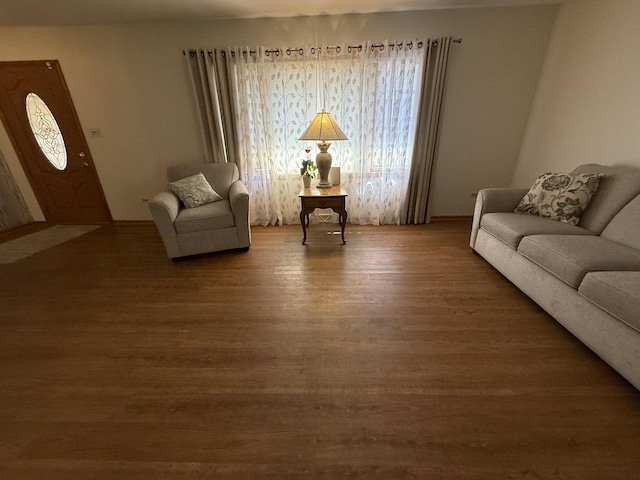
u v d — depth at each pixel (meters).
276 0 2.56
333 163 3.45
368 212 3.62
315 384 1.46
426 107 3.16
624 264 1.58
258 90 3.16
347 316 1.96
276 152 3.43
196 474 1.10
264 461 1.13
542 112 3.06
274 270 2.60
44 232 3.64
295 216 3.73
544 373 1.48
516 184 3.51
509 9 2.86
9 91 3.26
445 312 1.98
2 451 1.20
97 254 3.02
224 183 3.23
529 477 1.05
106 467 1.13
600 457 1.11
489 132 3.35
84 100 3.32
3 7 2.51
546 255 1.80
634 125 2.17
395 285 2.31
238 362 1.61
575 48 2.65
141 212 3.86
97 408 1.37
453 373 1.50
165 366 1.60
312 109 3.24
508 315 1.93
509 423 1.24
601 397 1.35
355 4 2.68
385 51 2.95
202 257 2.90
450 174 3.55
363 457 1.14
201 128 3.32
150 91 3.28
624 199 1.98
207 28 3.01
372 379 1.48
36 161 3.59
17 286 2.43
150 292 2.31
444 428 1.23
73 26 3.01
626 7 2.18
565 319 1.71
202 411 1.34
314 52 3.02
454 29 2.95
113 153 3.57
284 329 1.86
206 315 2.02
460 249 2.92
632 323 1.29
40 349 1.74
